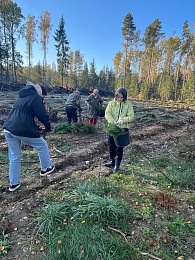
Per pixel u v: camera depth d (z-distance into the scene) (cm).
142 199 297
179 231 236
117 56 5194
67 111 725
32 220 252
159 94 4172
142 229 236
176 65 4684
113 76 5719
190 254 206
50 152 496
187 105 2427
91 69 5447
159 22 4731
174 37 4584
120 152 378
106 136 667
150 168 415
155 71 5169
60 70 4228
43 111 318
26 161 435
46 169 364
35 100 312
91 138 639
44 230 232
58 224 239
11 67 3597
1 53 3222
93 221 242
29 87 322
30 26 3606
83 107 1292
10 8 3259
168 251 208
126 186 335
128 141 376
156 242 218
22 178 361
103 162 446
